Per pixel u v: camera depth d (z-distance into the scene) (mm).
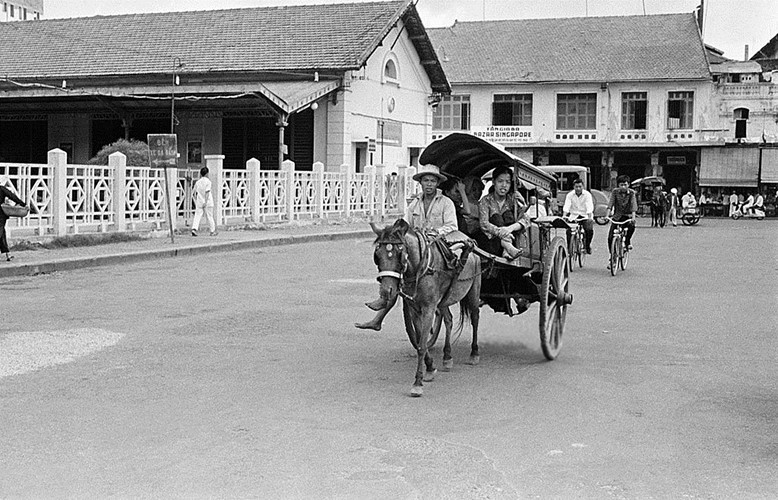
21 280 15812
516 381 8688
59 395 7898
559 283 9984
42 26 43438
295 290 15000
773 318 12688
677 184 54875
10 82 34844
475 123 56562
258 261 19734
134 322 11680
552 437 6777
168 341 10438
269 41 37656
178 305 13188
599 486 5684
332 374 8883
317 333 11109
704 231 37000
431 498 5453
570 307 13766
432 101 43625
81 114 37969
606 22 58812
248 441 6594
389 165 39594
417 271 7969
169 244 21328
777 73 53062
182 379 8539
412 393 8031
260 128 36688
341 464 6090
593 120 54844
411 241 7945
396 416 7344
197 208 23734
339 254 21625
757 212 52125
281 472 5914
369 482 5734
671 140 53625
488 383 8594
